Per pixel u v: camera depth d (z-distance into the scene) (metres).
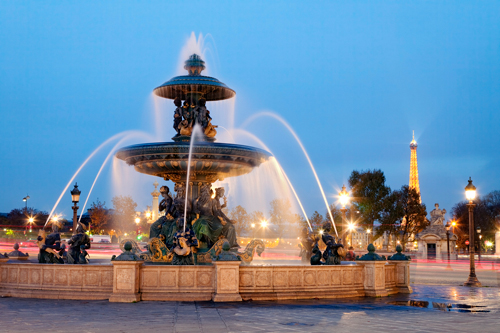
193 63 21.02
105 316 11.73
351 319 11.71
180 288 14.76
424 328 10.64
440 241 92.06
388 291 17.41
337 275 16.27
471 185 26.44
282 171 25.55
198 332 9.77
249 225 82.50
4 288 15.92
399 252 18.78
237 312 12.49
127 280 14.41
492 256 86.38
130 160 19.72
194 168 18.97
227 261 14.54
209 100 22.70
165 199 20.27
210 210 19.77
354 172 70.12
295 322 11.14
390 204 67.75
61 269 15.26
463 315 12.81
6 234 83.56
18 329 9.99
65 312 12.33
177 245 16.75
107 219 104.38
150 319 11.31
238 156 18.83
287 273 15.42
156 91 21.16
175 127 20.97
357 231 91.25
